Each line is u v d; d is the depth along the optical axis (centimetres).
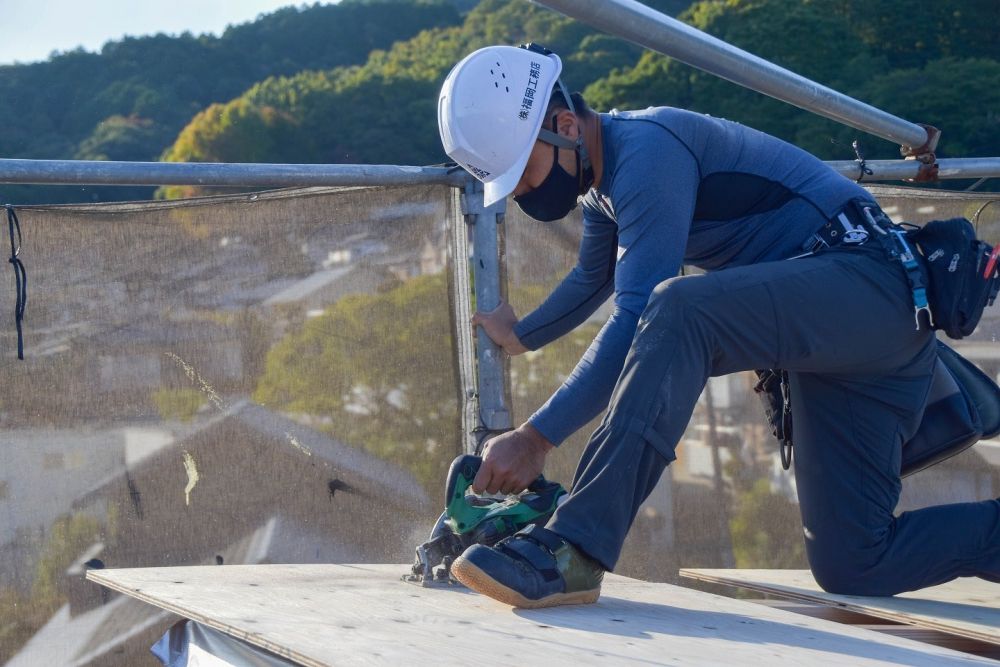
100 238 236
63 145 5162
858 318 170
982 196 302
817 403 194
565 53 4931
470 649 128
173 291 240
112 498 235
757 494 285
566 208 186
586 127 182
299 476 246
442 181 242
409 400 252
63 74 5547
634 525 278
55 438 232
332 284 249
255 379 244
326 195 248
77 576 231
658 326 160
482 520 176
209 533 240
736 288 163
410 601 163
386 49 6681
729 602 171
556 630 142
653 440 158
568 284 222
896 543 193
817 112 237
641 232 170
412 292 252
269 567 201
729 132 183
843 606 188
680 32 190
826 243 177
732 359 165
